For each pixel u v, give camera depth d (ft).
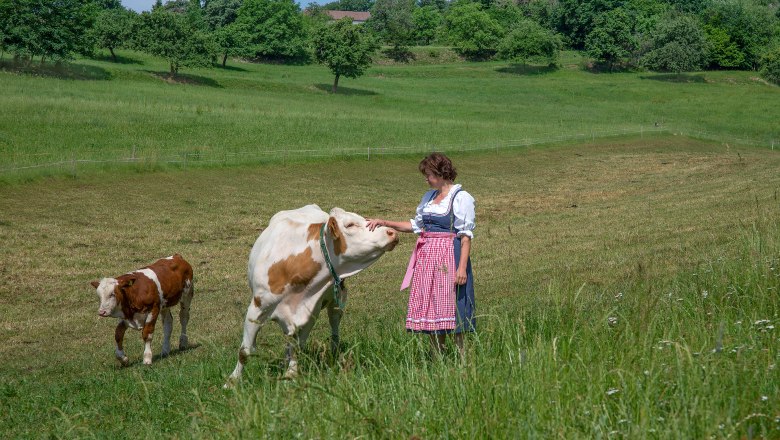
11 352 34.88
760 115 252.83
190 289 34.42
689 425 11.93
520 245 56.39
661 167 129.70
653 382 13.53
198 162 104.37
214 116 149.07
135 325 30.99
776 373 13.96
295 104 210.59
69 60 259.80
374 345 21.68
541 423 12.80
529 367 14.92
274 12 386.32
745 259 24.73
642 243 51.62
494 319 20.79
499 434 12.83
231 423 15.30
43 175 85.81
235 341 33.40
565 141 163.02
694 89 321.73
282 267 21.84
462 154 138.51
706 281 23.79
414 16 535.60
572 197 96.02
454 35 453.58
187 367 27.07
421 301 19.81
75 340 37.29
